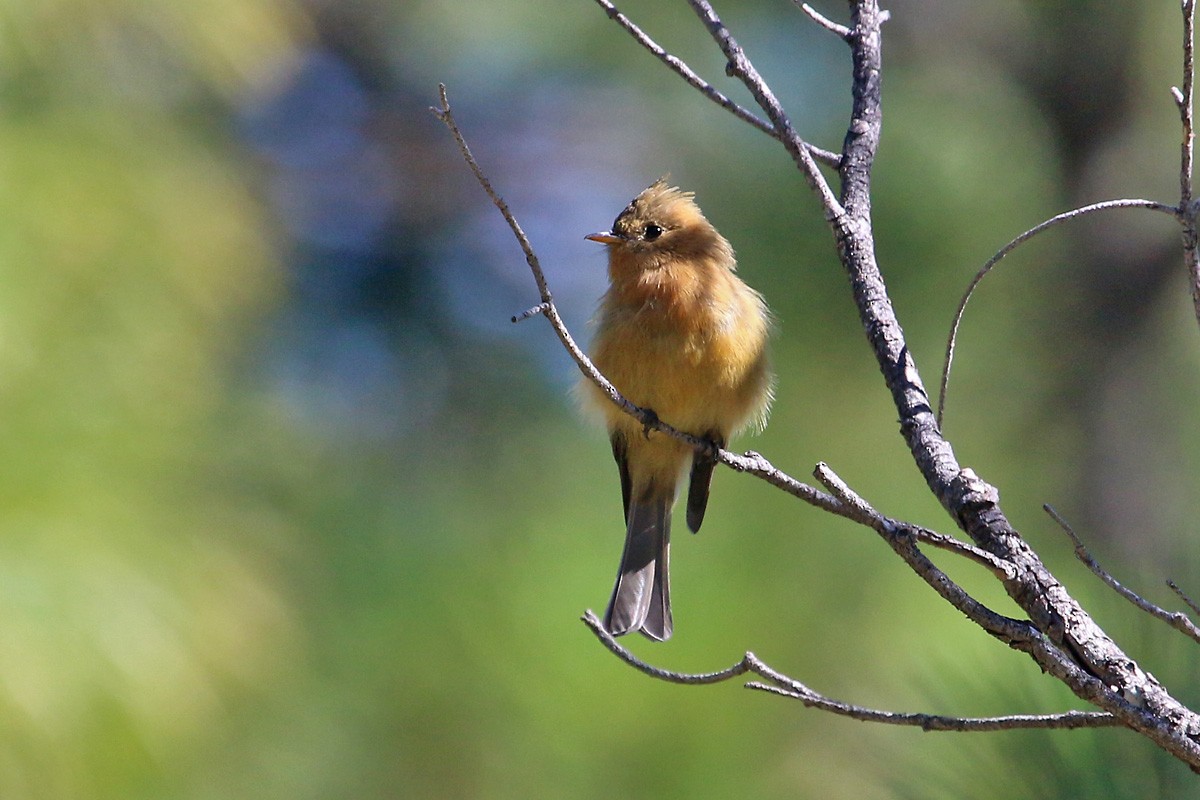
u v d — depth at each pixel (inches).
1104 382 523.2
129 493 297.0
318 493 424.2
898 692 404.2
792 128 255.9
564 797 413.4
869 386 466.6
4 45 313.9
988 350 505.7
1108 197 542.9
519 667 431.8
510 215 239.6
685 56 530.9
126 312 303.9
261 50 366.9
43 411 288.4
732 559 436.5
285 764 397.4
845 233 250.7
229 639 304.3
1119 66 553.0
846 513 206.5
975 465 500.1
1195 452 529.3
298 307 614.5
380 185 722.8
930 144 502.6
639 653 425.7
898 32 556.7
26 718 263.7
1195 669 233.8
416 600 450.0
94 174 310.7
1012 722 199.2
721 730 410.3
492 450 562.6
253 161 438.0
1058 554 468.4
